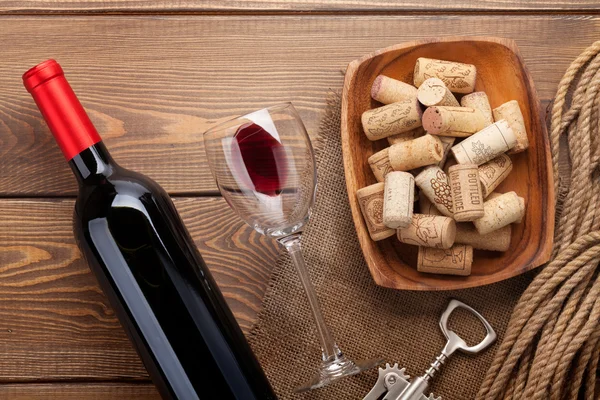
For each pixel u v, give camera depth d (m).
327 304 1.52
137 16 1.58
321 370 1.39
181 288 1.30
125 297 1.26
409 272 1.49
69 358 1.54
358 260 1.53
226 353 1.32
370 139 1.48
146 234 1.27
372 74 1.51
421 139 1.40
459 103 1.54
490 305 1.51
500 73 1.51
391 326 1.52
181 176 1.56
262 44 1.58
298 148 1.26
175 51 1.58
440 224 1.38
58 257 1.55
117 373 1.53
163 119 1.57
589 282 1.46
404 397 1.39
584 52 1.50
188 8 1.58
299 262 1.39
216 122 1.58
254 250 1.55
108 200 1.26
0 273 1.55
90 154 1.27
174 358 1.28
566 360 1.37
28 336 1.54
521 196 1.50
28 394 1.53
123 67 1.58
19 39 1.58
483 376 1.49
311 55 1.58
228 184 1.26
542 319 1.40
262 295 1.54
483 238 1.43
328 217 1.54
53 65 1.18
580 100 1.49
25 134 1.56
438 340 1.51
